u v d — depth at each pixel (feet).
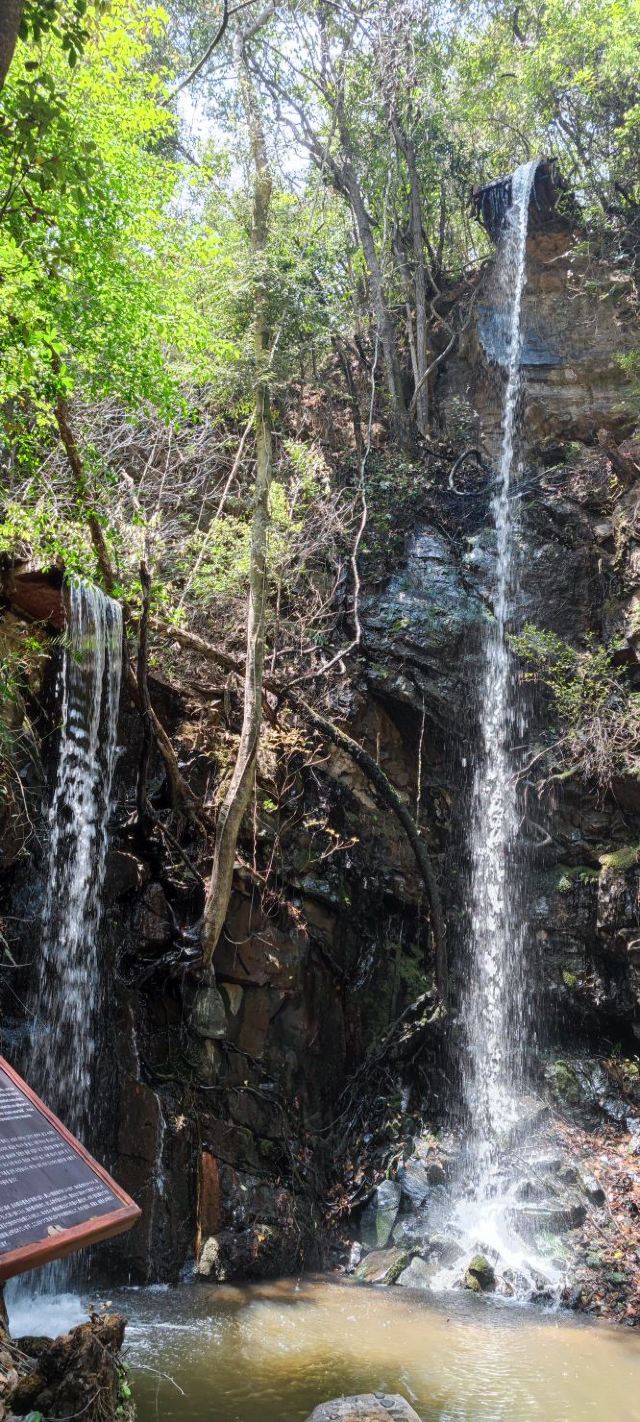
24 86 18.43
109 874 29.04
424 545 41.65
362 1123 31.81
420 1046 33.47
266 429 34.53
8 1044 25.26
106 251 23.32
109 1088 26.61
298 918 31.99
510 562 41.29
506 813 37.73
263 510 32.17
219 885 28.27
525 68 51.13
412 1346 21.40
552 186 48.75
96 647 29.22
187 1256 25.55
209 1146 27.20
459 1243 27.86
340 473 44.14
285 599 38.52
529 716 38.88
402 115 51.90
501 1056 34.35
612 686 37.29
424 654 38.34
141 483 35.12
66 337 24.30
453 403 49.11
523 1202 28.68
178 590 36.60
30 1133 10.91
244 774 28.81
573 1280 26.00
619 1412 18.42
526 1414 18.04
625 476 41.16
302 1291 25.05
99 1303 22.74
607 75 48.26
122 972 28.32
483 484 45.37
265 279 36.83
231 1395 18.08
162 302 26.58
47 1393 10.19
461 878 37.09
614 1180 29.81
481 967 36.11
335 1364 19.98
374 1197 29.37
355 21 50.11
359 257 53.83
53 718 28.66
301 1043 31.24
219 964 29.73
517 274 49.60
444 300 54.49
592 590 40.24
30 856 26.81
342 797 35.19
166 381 26.48
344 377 51.16
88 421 32.76
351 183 51.31
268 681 33.35
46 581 28.14
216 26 51.96
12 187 19.58
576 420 45.80
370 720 37.63
